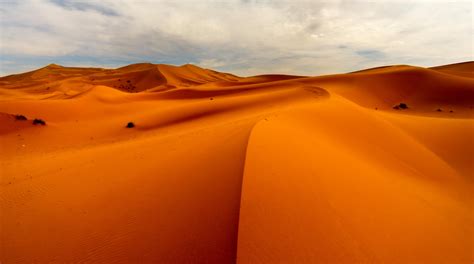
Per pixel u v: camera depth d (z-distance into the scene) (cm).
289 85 6862
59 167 1374
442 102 5125
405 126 2239
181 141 1523
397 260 640
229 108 3575
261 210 712
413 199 977
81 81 14750
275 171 903
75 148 2120
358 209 805
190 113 3609
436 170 1480
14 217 874
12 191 1075
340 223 719
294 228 669
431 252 691
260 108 3161
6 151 2123
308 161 1048
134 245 694
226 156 1057
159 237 702
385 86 6347
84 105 4591
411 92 5966
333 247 636
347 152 1390
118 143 2084
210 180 901
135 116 3856
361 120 2094
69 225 808
